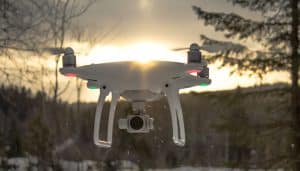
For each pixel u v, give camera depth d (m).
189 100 14.62
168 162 20.17
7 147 16.59
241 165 13.77
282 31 13.27
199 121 17.69
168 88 3.04
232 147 15.50
